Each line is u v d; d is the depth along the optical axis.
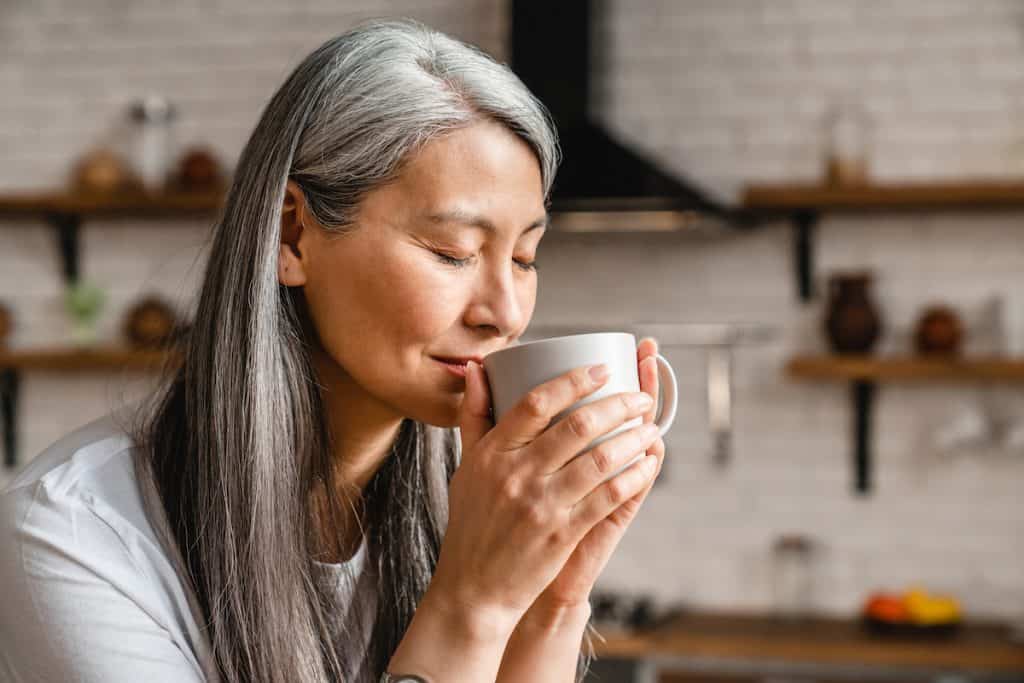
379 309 1.16
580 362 1.13
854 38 4.58
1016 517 4.46
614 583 4.71
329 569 1.31
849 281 4.36
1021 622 4.24
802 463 4.59
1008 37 4.48
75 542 1.13
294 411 1.21
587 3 4.42
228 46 5.00
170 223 5.01
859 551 4.55
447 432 1.46
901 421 4.54
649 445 1.15
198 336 1.23
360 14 4.91
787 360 4.60
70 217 5.02
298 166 1.18
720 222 4.32
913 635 4.09
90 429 1.26
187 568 1.20
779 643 4.01
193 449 1.22
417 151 1.13
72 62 5.10
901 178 4.53
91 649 1.12
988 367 4.21
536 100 1.18
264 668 1.18
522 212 1.17
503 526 1.12
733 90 4.66
